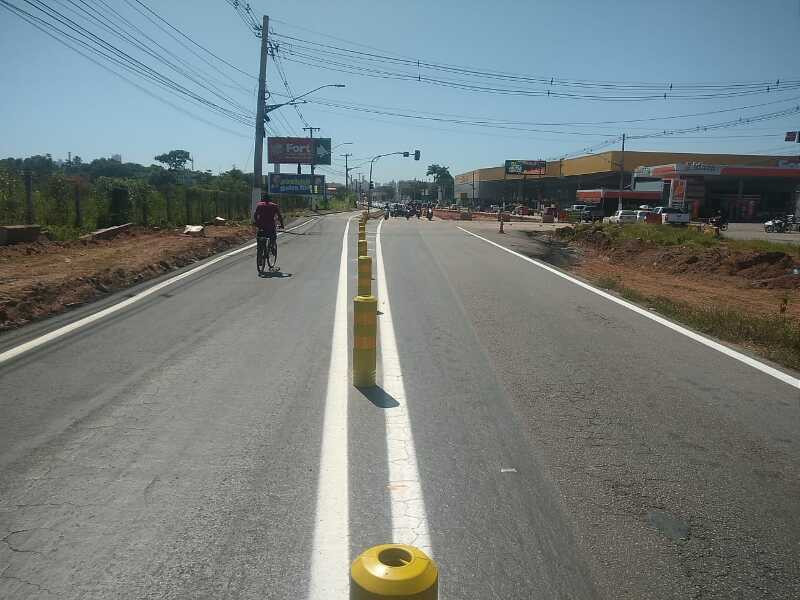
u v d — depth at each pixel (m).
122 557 3.38
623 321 10.02
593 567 3.35
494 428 5.30
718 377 6.95
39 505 3.91
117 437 4.98
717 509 4.00
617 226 33.75
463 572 3.28
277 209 15.34
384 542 3.54
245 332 8.73
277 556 3.40
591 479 4.38
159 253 16.44
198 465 4.50
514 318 10.10
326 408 5.71
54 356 7.34
